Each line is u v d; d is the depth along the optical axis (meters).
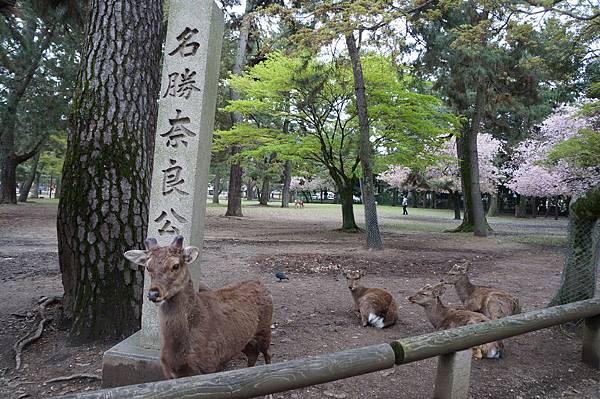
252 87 14.30
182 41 3.78
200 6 3.76
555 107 21.05
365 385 3.74
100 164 4.58
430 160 15.82
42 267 8.38
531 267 10.17
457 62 13.62
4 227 14.52
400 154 15.39
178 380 1.98
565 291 5.45
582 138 10.32
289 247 12.28
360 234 16.64
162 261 2.69
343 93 13.62
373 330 5.24
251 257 10.27
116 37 4.75
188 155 3.71
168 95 3.77
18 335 4.69
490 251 12.70
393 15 7.35
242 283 3.73
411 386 3.74
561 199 37.56
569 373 4.13
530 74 13.56
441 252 12.10
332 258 10.32
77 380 3.68
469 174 18.83
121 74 4.72
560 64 10.12
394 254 11.34
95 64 4.73
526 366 4.24
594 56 9.16
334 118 15.36
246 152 15.15
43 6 10.89
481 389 3.70
